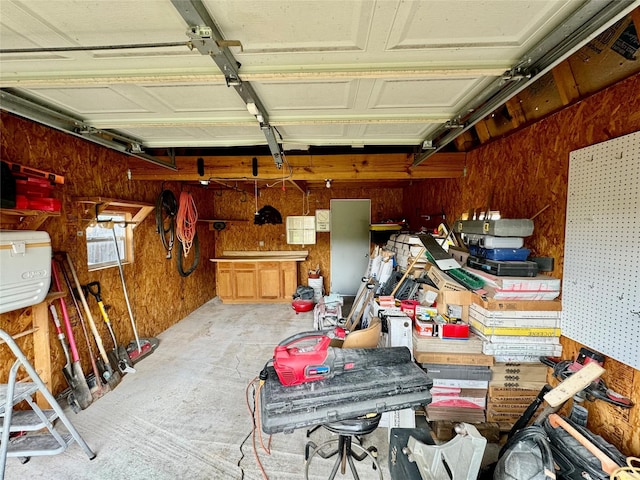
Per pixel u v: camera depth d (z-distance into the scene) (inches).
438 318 82.4
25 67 45.9
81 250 102.1
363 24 36.6
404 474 53.1
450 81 50.9
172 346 134.7
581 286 62.4
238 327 159.6
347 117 69.3
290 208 229.3
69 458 69.4
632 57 48.1
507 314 70.9
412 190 195.9
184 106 62.7
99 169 109.2
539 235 75.4
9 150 75.5
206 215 213.5
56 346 90.3
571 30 36.5
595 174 58.5
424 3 33.0
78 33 37.8
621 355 53.3
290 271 205.5
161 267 153.9
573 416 59.4
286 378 56.0
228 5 32.9
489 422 75.3
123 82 48.7
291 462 69.1
